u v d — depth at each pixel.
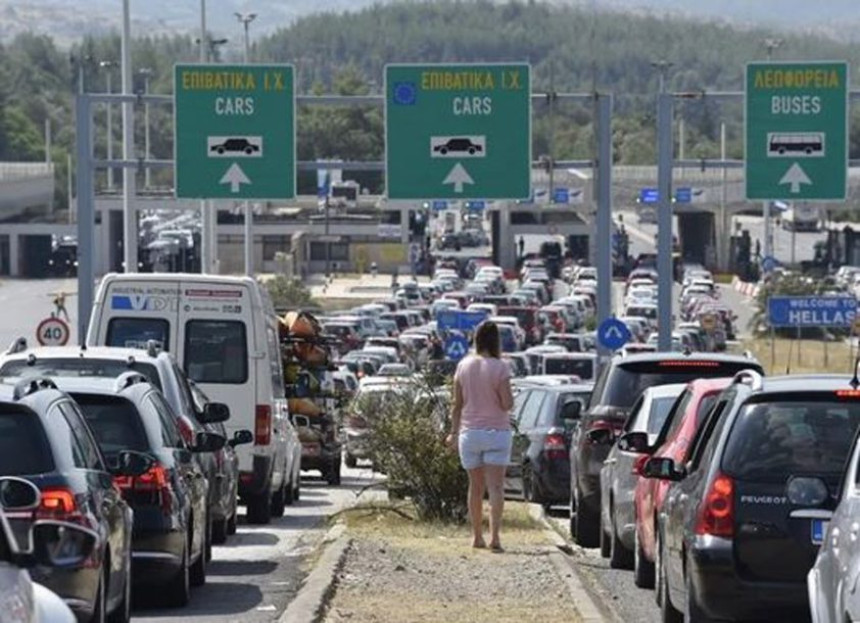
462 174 105.12
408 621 38.75
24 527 31.03
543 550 52.50
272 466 68.06
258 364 67.38
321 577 45.03
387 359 165.88
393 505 65.62
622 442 46.69
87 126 105.31
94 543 32.03
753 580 33.47
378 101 105.31
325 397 96.62
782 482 33.59
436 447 61.25
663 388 52.06
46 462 32.03
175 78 104.75
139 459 38.53
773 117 105.81
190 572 45.91
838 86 105.31
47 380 35.97
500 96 105.12
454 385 53.25
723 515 33.72
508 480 74.69
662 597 39.25
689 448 39.75
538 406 74.19
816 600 28.38
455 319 181.88
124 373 44.72
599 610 40.59
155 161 105.56
